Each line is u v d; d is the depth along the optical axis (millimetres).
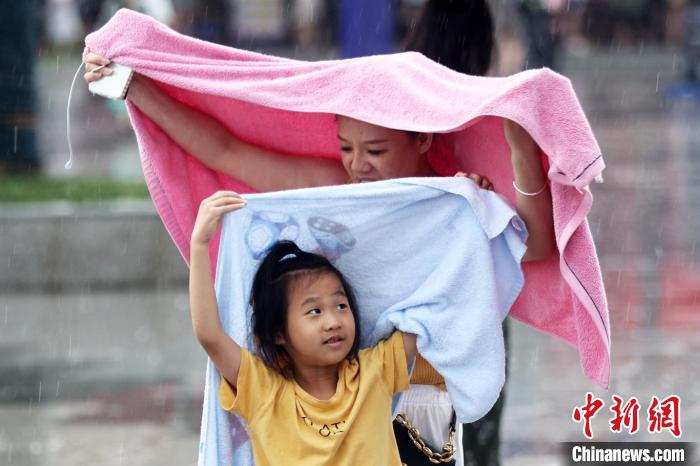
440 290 9203
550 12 61688
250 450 9148
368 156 9648
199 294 8844
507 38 52438
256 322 9070
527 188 9164
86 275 25625
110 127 48688
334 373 9156
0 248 25453
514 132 9008
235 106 10180
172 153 10180
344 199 9141
